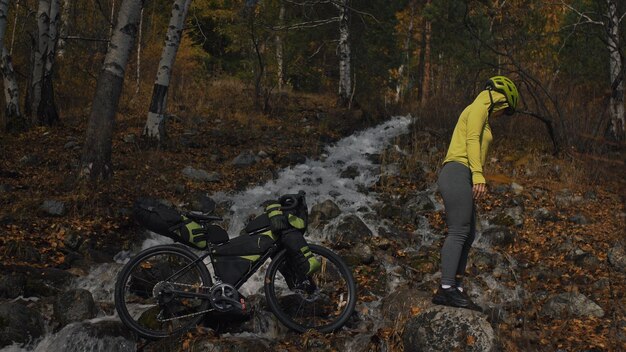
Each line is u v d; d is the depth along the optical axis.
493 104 4.68
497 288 5.80
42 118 12.23
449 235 4.71
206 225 4.65
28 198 7.37
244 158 10.89
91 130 8.38
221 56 25.62
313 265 4.52
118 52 8.52
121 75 8.59
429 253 6.63
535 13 13.85
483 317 4.11
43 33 12.22
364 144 13.79
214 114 15.09
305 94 21.62
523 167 10.90
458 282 4.80
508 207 8.66
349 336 4.49
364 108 18.20
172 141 11.67
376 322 4.89
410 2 28.55
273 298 4.55
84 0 16.83
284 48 20.45
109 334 4.30
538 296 5.57
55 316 4.61
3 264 5.38
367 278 5.91
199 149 11.66
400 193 9.43
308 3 20.05
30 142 10.84
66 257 5.92
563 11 14.98
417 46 29.61
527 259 6.82
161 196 8.25
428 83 22.94
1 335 4.21
